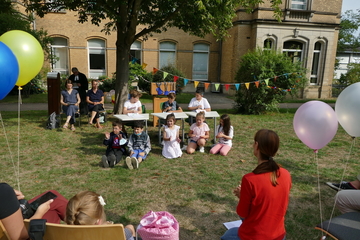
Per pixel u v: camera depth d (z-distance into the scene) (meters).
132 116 6.47
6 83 2.47
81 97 9.56
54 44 17.81
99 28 18.08
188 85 19.94
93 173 4.74
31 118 9.09
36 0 8.54
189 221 3.35
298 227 3.26
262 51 11.17
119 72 9.60
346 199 2.98
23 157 5.48
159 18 9.66
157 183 4.39
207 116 6.69
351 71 21.22
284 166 5.30
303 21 16.73
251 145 6.73
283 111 12.04
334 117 2.66
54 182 4.36
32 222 1.62
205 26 9.16
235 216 3.48
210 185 4.36
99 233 1.60
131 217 3.40
